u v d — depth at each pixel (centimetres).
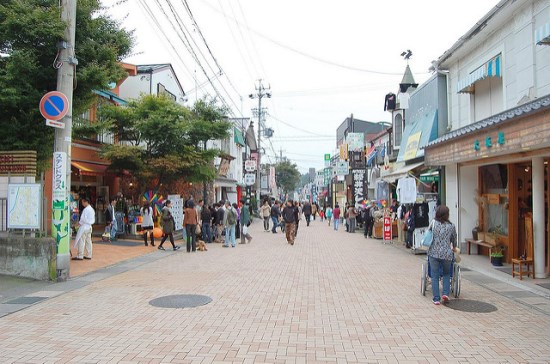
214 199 3180
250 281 990
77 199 1842
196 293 859
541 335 618
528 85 1097
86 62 1095
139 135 1877
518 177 1229
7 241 983
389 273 1117
